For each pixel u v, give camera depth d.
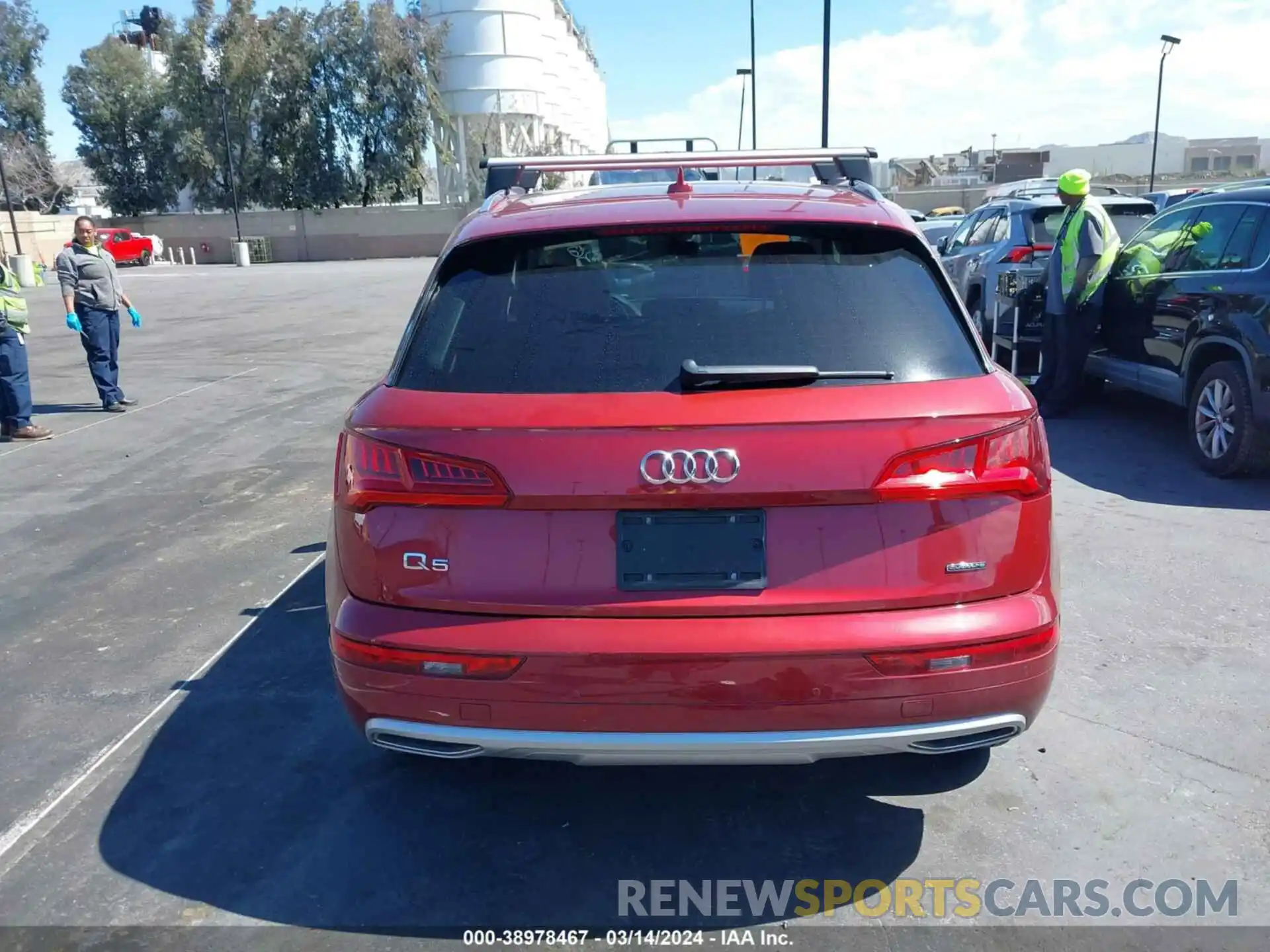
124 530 6.18
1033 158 70.94
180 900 2.81
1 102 60.88
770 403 2.50
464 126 54.31
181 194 63.38
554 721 2.57
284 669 4.23
